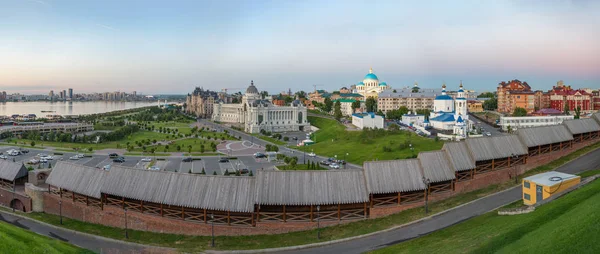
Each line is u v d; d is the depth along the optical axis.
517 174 88.81
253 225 68.56
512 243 48.25
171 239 69.12
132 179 75.69
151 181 74.00
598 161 91.81
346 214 70.88
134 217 74.38
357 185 70.62
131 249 66.50
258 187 68.62
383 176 72.06
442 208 71.56
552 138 97.00
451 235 58.34
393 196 73.06
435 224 64.94
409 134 195.62
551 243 44.25
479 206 71.12
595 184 63.62
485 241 51.28
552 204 59.38
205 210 69.00
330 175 70.94
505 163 88.06
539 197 67.62
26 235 64.94
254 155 185.62
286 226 68.44
